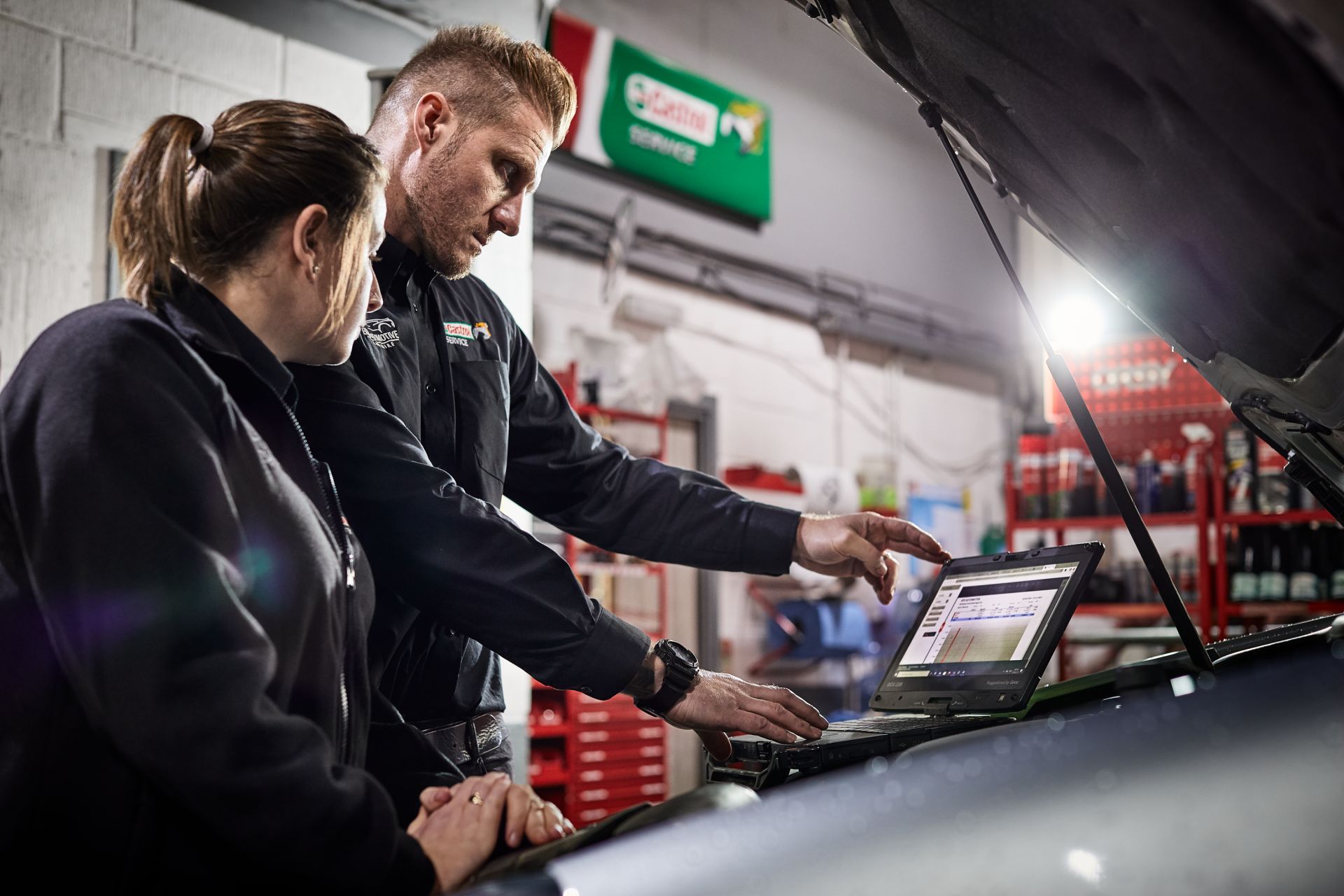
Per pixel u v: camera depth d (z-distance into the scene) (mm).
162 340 771
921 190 8273
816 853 558
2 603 739
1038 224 1084
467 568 1114
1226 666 977
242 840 680
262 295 870
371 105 3059
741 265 6824
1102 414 4363
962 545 7945
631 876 588
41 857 727
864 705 7094
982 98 931
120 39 2691
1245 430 3984
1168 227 873
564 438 1514
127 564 687
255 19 2889
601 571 5020
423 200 1314
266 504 809
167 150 859
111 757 729
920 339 8086
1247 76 635
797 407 7074
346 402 1149
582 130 5859
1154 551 959
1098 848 509
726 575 6453
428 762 980
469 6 3143
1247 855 485
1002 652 1090
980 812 548
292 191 851
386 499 1131
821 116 7562
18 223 2545
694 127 6441
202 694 680
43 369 742
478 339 1421
